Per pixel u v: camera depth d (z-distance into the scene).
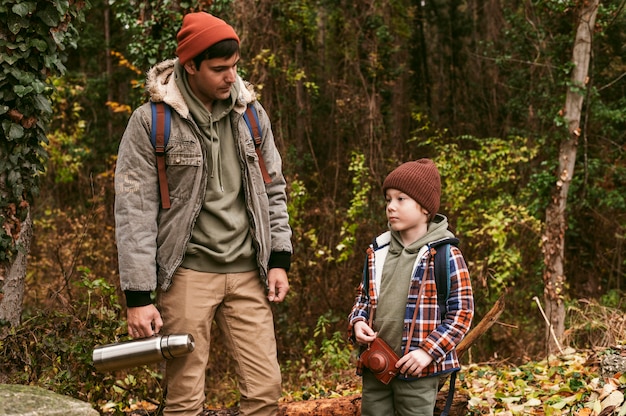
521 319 10.37
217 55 2.65
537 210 10.14
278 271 3.00
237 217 2.83
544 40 11.04
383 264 2.86
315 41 13.87
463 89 16.03
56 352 3.89
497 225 9.37
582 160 11.27
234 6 10.34
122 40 16.64
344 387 5.82
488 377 5.21
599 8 9.23
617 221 11.79
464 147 14.77
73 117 15.24
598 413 3.46
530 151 10.76
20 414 2.10
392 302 2.76
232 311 2.90
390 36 14.20
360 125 13.31
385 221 11.62
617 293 10.84
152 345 2.67
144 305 2.70
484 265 10.02
